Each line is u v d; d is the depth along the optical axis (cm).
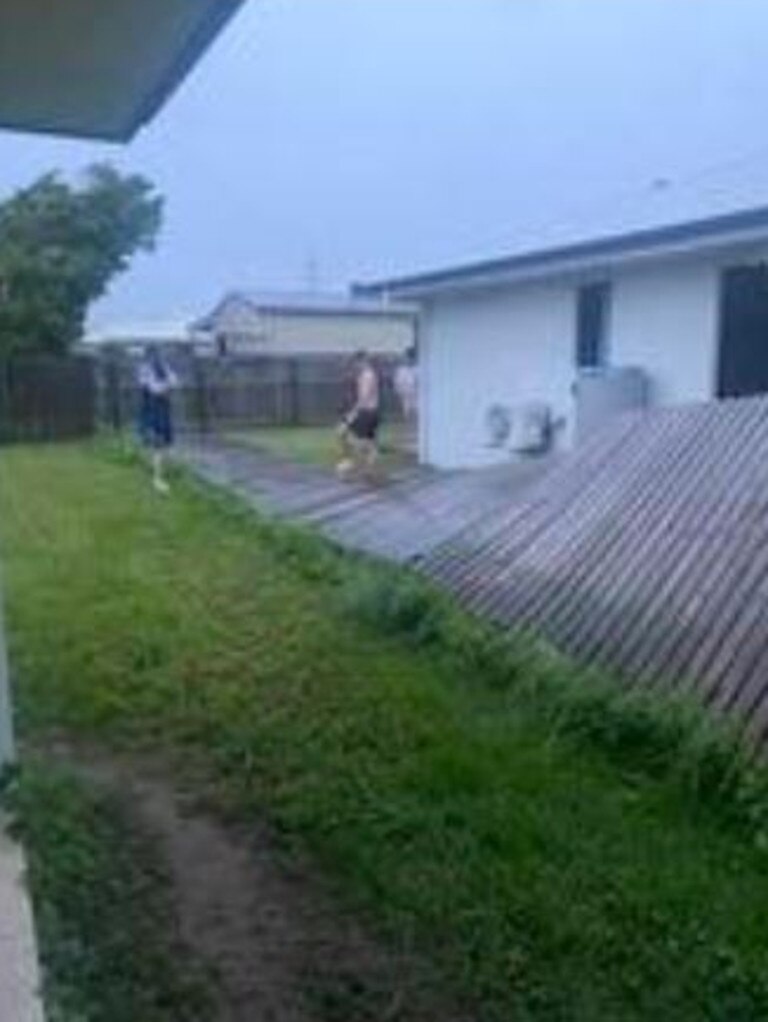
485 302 1162
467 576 614
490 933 316
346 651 555
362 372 1270
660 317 944
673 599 480
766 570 447
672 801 391
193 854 358
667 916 324
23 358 1694
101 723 466
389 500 873
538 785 403
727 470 521
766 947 310
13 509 972
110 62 406
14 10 353
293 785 404
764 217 806
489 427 1137
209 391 1950
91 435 1661
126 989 284
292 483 1050
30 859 323
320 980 297
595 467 623
